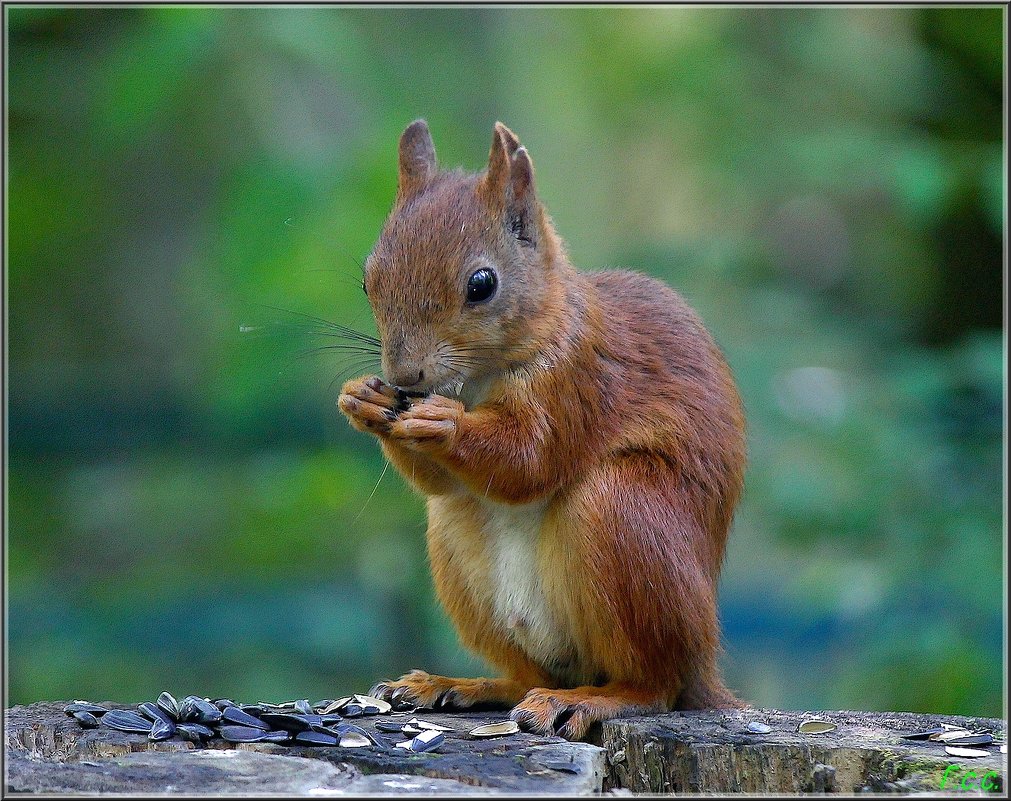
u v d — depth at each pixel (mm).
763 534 14047
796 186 17969
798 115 18188
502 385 7574
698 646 7492
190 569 15133
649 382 7867
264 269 14164
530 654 7965
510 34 18516
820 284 18719
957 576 11867
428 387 7430
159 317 17922
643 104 19547
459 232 7453
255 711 6934
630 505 7387
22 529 15938
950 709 11727
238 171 15148
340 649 13742
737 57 18422
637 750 6625
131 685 13352
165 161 17047
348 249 14156
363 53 16078
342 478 14516
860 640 12336
